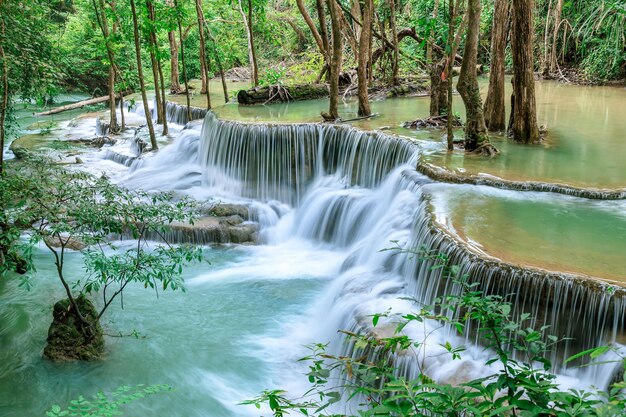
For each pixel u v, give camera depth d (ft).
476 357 19.06
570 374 17.88
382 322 21.66
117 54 63.72
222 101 64.75
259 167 41.57
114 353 23.44
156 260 22.47
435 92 41.37
